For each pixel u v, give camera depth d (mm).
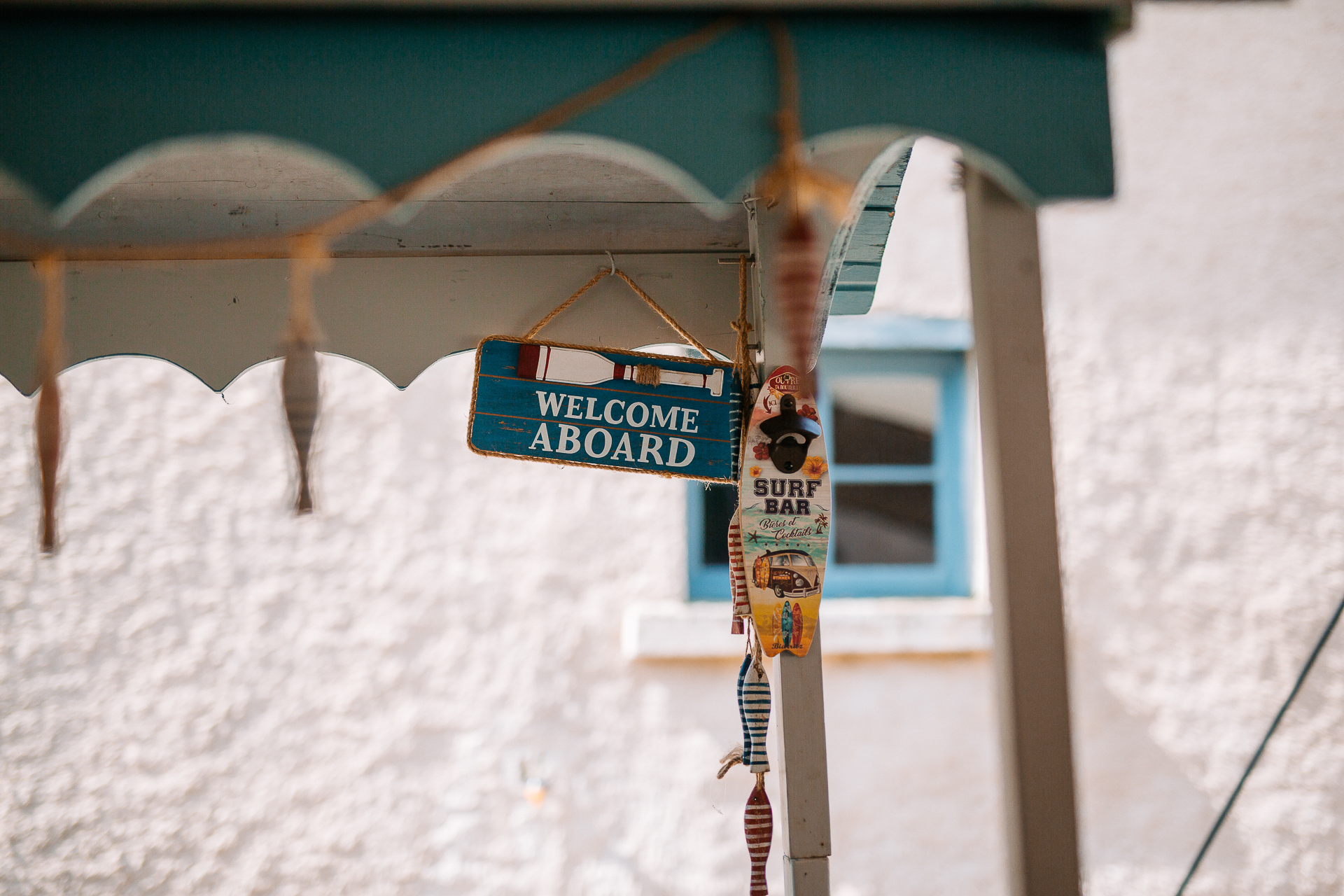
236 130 1236
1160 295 4105
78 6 1217
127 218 2176
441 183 1256
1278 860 3891
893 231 4086
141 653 3607
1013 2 1258
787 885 1866
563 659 3764
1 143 1212
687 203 2240
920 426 4164
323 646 3689
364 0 1229
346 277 2385
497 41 1264
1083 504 3996
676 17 1271
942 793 3828
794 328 1270
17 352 2316
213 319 2363
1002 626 1329
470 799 3682
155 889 3533
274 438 3746
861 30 1277
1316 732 3943
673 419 2074
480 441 2031
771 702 1955
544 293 2404
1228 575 4000
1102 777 3896
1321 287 4137
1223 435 4059
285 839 3605
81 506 3625
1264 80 4242
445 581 3756
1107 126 1281
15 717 3533
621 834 3713
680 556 3828
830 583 4094
